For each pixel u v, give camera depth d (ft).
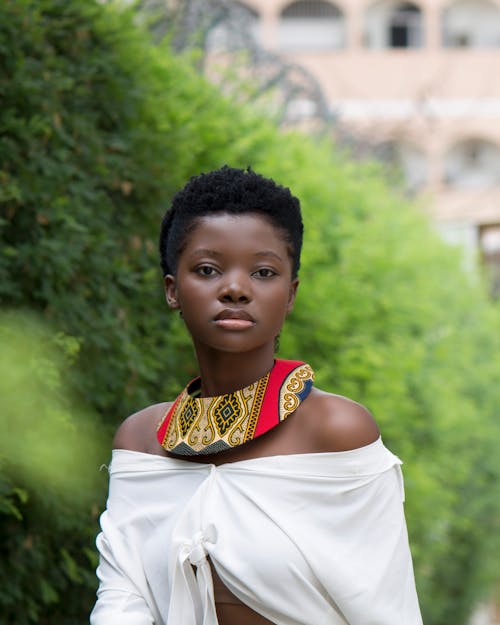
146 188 20.17
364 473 8.87
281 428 9.05
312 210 31.12
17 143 17.17
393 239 41.29
